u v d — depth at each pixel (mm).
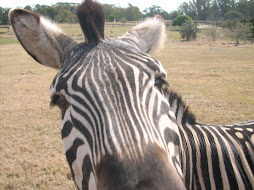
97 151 1337
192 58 18828
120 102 1403
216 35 37969
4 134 6137
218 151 1982
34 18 1971
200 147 1967
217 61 17016
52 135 6047
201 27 56344
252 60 17078
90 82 1469
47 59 2100
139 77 1520
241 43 31828
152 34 2277
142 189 1116
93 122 1409
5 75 13281
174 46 28984
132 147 1239
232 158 1992
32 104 8273
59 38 2057
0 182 4324
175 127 1576
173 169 1211
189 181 1875
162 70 1697
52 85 1681
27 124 6691
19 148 5445
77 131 1494
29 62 18141
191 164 1897
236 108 7262
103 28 1868
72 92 1521
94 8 1824
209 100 8055
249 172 1989
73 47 1923
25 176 4488
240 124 2438
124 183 1141
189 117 2244
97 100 1416
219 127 2268
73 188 4121
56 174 4488
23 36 1992
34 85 10898
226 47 27203
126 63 1563
